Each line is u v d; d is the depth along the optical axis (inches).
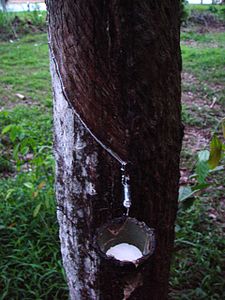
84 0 24.4
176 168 31.1
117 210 29.4
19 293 50.5
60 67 27.2
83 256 32.4
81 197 30.1
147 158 28.2
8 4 231.6
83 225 31.0
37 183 69.2
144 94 26.5
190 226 62.7
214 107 113.8
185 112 108.7
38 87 126.3
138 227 26.4
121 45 25.0
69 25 25.5
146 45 25.4
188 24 220.5
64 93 27.5
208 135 98.0
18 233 60.0
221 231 64.4
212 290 51.6
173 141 29.6
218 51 167.9
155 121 27.5
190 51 166.9
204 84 131.1
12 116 99.9
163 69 26.8
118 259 24.7
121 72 25.7
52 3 26.5
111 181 28.5
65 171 30.6
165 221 31.9
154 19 25.3
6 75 136.5
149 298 34.2
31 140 64.8
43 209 64.1
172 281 52.6
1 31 192.5
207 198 72.8
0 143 86.9
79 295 35.1
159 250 32.6
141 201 29.5
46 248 57.7
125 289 30.5
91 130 27.2
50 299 50.3
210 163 47.3
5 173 80.0
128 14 24.5
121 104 26.4
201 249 57.7
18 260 54.7
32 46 174.7
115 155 27.6
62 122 29.3
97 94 26.2
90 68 25.7
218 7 249.6
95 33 24.9
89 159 28.4
